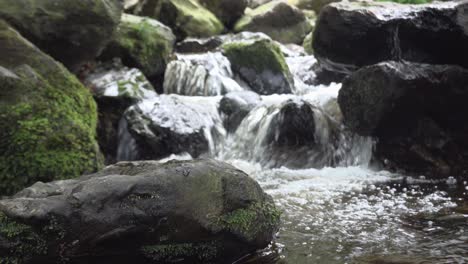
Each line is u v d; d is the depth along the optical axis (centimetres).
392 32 621
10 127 458
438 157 575
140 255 284
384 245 336
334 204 443
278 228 337
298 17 1378
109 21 671
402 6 656
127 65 857
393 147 589
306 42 1307
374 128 582
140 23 907
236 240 299
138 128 662
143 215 279
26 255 266
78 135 500
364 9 635
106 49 836
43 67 528
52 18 616
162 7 1169
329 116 654
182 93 876
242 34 1058
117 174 321
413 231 363
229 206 300
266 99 772
